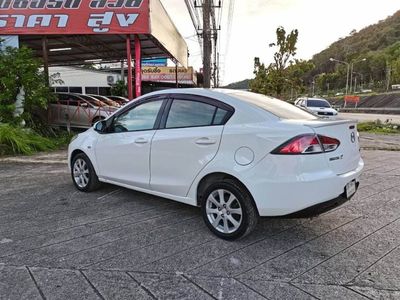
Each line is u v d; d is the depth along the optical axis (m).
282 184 3.56
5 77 10.79
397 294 2.94
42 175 7.14
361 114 43.50
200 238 4.03
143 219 4.61
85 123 13.41
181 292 2.97
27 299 2.86
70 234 4.12
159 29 12.98
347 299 2.88
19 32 11.77
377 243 3.91
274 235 4.11
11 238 4.00
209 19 14.70
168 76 34.34
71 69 33.84
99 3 11.57
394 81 89.12
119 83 27.61
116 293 2.96
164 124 4.62
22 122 11.17
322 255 3.62
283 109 4.25
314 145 3.58
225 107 4.10
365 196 5.66
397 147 11.53
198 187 4.24
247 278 3.19
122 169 5.14
